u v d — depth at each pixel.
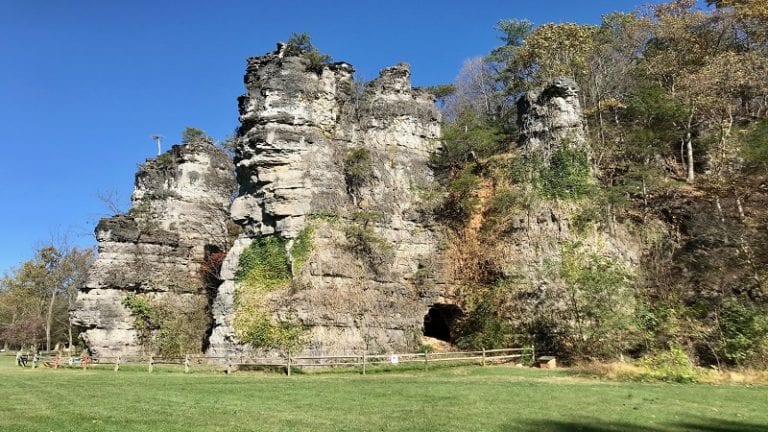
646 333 28.05
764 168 34.44
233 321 31.17
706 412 14.93
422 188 38.81
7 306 75.88
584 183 35.84
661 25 46.44
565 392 18.38
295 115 33.91
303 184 32.81
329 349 29.28
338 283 31.44
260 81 34.59
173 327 40.22
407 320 33.28
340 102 36.72
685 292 31.17
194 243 44.34
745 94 41.25
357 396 17.72
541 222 35.09
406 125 39.66
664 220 36.22
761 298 28.50
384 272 33.50
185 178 45.75
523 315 33.03
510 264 34.72
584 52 47.41
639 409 15.18
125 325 38.62
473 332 34.81
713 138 39.06
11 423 12.99
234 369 29.03
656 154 40.47
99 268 39.12
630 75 48.03
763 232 31.91
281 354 29.06
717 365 25.20
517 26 61.09
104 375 26.69
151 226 43.06
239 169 34.38
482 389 19.25
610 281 29.55
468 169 39.41
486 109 61.56
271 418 13.70
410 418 13.66
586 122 40.91
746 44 44.88
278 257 31.83
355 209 34.72
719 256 31.78
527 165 37.50
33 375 27.00
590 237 33.91
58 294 74.12
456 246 37.50
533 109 38.97
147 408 15.34
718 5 46.38
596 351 28.61
